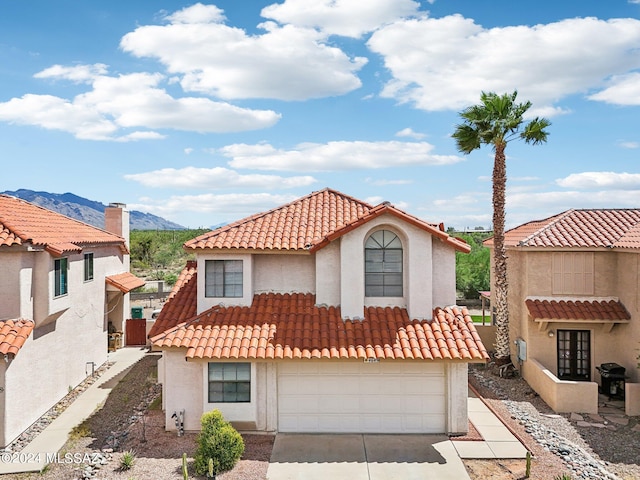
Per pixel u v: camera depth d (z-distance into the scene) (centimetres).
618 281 2075
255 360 1486
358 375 1573
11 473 1299
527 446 1470
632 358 1953
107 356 2541
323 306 1681
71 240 1922
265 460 1371
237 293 1692
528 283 2134
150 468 1323
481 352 1473
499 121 2277
